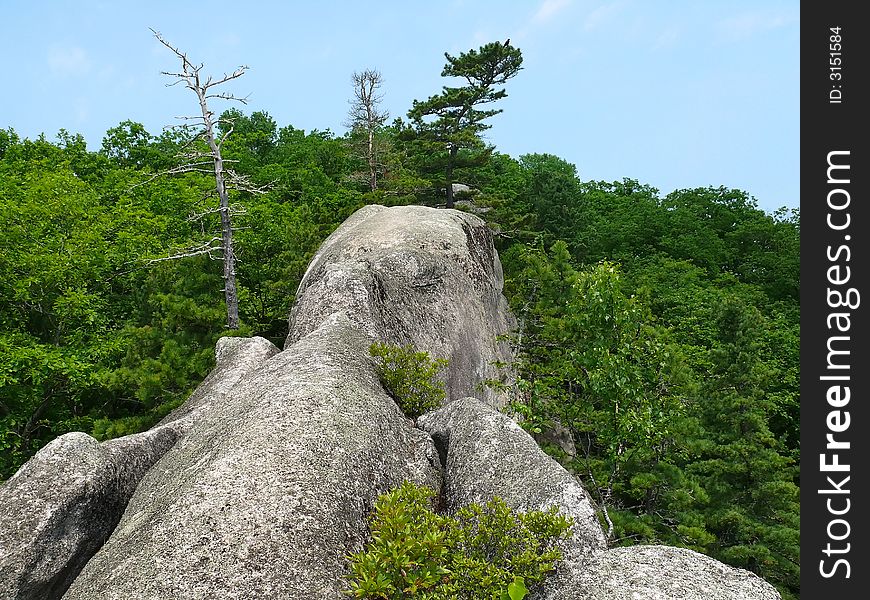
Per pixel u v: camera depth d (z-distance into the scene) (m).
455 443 7.95
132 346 16.94
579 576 5.38
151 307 19.17
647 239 39.78
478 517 6.01
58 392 19.42
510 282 20.25
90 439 7.80
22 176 28.39
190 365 15.39
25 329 20.55
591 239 37.88
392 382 9.64
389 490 7.23
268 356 11.85
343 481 6.82
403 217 16.81
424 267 14.38
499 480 6.94
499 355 15.96
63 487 7.14
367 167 39.34
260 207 24.92
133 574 5.62
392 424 8.36
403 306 13.29
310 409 7.73
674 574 5.29
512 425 7.79
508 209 29.98
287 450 6.94
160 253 23.02
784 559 12.89
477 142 29.23
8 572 6.59
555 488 6.45
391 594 5.16
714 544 13.62
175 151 36.12
